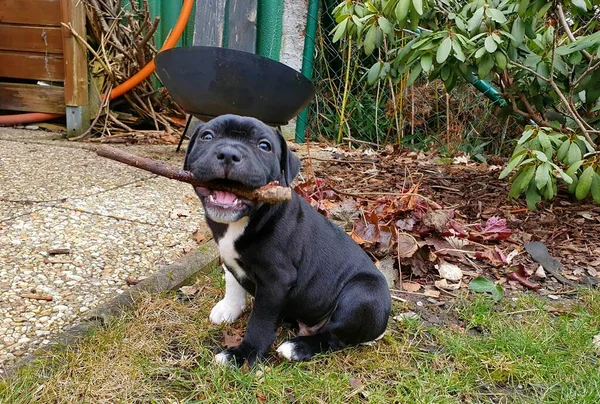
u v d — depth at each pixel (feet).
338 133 10.08
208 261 4.14
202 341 3.18
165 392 2.69
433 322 3.66
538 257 4.77
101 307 3.31
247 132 2.95
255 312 3.05
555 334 3.44
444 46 4.93
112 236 4.46
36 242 4.20
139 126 9.23
